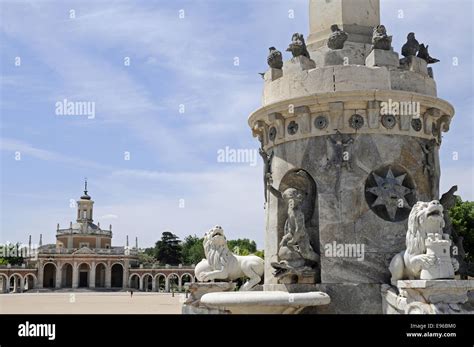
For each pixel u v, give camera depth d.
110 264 111.31
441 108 11.31
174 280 111.00
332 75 10.88
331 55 11.48
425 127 11.21
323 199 10.76
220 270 12.59
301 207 11.02
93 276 110.44
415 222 9.46
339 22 12.11
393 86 10.91
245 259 12.72
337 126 10.84
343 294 10.30
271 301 9.29
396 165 10.86
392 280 9.91
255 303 9.26
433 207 9.27
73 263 110.81
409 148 10.95
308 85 11.05
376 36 11.23
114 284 113.75
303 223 10.80
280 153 11.55
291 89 11.26
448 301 8.69
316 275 10.73
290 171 11.35
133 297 67.44
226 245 12.94
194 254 108.44
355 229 10.52
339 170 10.73
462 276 11.03
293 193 10.98
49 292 103.31
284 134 11.47
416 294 8.91
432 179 11.14
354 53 11.55
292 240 10.78
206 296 9.91
